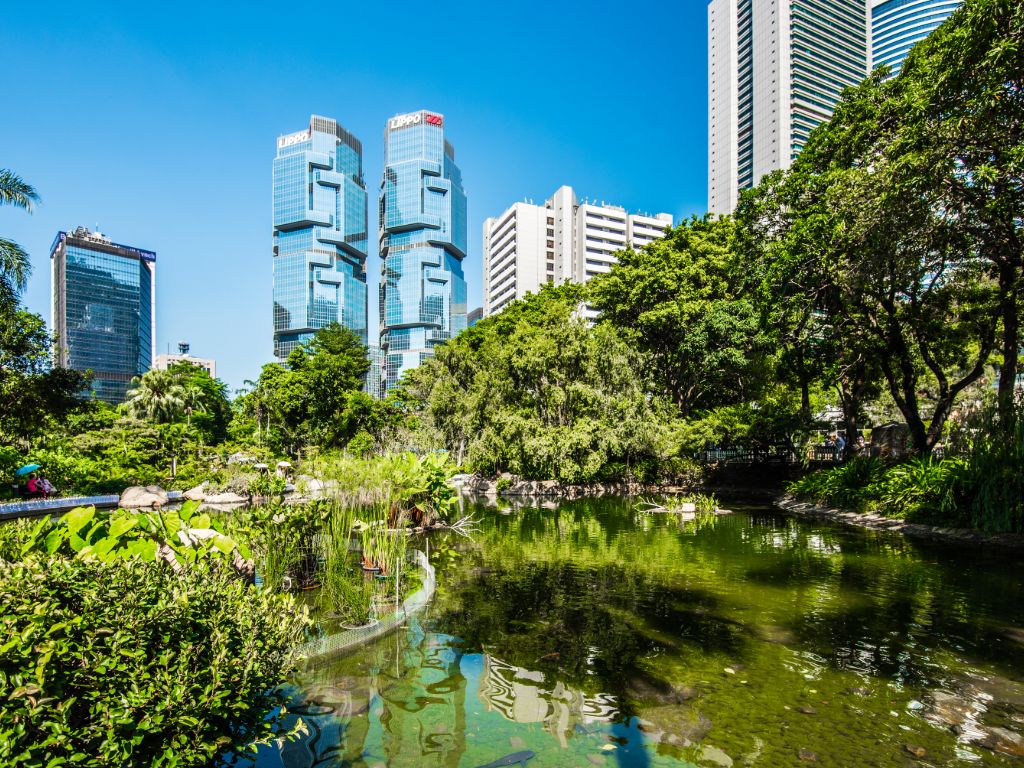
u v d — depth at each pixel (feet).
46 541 13.98
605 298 101.09
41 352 71.05
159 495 68.64
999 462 39.99
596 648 18.80
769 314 64.64
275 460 93.76
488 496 78.59
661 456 83.25
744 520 52.44
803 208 59.00
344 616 21.02
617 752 12.29
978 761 12.01
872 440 71.26
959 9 44.45
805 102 304.09
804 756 12.21
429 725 13.42
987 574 29.73
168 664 9.87
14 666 8.32
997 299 55.47
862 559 33.86
